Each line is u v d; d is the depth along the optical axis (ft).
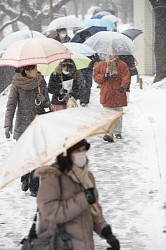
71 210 24.73
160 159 63.00
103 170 58.90
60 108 65.31
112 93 72.23
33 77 49.03
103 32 79.97
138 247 38.73
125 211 46.26
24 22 299.79
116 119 26.08
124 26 269.64
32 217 45.62
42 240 25.30
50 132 24.64
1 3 298.56
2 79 128.16
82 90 65.72
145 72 166.40
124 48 78.54
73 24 123.54
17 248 39.04
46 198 24.89
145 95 118.93
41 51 48.62
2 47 85.92
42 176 25.38
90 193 25.13
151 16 164.55
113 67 71.92
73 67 64.80
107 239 26.08
